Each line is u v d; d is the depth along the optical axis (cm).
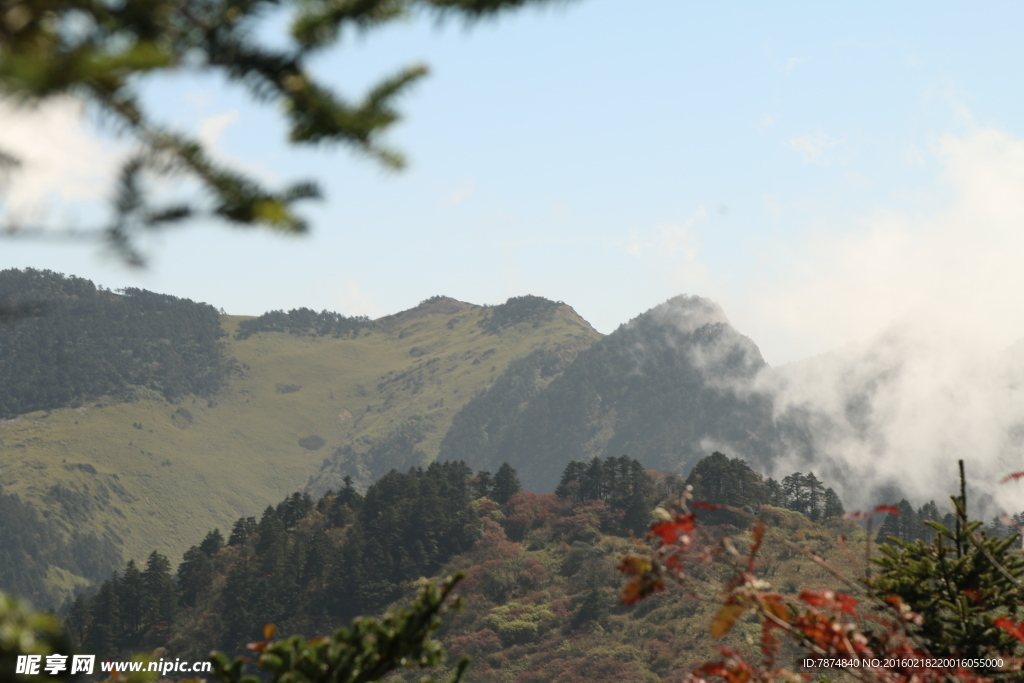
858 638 507
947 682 521
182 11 200
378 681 379
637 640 9244
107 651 11125
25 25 174
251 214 191
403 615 387
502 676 9444
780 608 499
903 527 10956
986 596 648
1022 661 557
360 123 207
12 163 162
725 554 506
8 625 188
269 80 208
